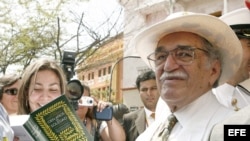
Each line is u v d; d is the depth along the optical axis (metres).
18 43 13.01
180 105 2.24
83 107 3.27
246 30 2.66
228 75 2.46
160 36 2.39
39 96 2.39
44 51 13.02
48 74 2.40
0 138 1.70
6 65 13.20
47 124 1.87
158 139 2.29
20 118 1.89
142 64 7.04
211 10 10.44
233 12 2.74
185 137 2.14
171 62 2.24
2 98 3.77
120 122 3.78
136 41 2.62
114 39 12.39
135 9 12.62
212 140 1.72
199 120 2.16
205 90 2.26
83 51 12.24
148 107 3.60
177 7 11.20
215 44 2.33
